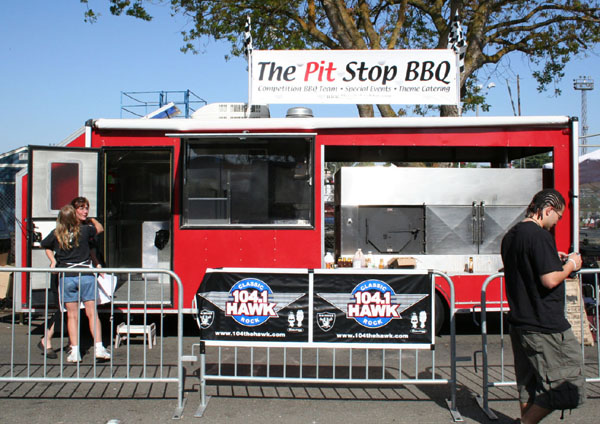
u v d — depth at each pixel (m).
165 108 8.62
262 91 7.45
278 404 4.46
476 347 6.46
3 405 4.41
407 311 4.42
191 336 6.98
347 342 4.44
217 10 14.03
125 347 6.43
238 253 6.60
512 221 7.28
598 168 11.54
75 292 5.47
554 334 3.38
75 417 4.15
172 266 6.61
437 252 7.21
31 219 6.43
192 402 4.49
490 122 6.68
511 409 4.38
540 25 14.25
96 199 6.64
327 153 8.83
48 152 6.50
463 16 13.38
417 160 9.34
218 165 6.67
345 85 7.47
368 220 7.24
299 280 4.45
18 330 7.39
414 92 7.51
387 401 4.56
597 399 4.55
